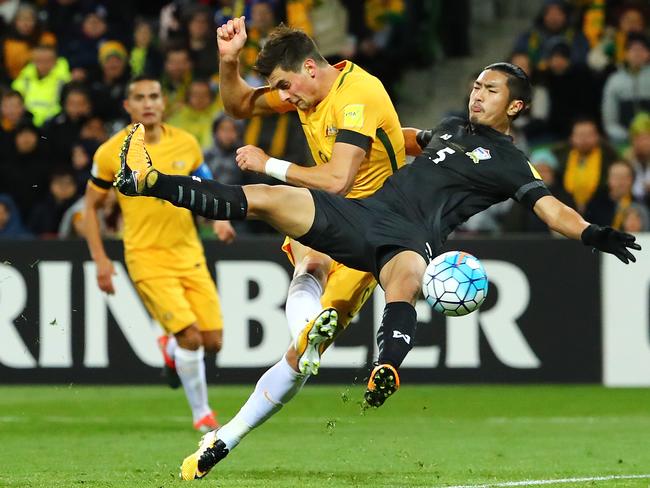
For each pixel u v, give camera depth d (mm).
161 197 20344
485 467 25625
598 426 33875
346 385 40000
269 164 21938
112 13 56469
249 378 39938
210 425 32625
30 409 37156
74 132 48344
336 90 22609
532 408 37656
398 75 55969
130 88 32312
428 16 57750
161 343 34375
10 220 45531
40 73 53094
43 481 22875
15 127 47562
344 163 21922
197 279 32750
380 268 21047
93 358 40031
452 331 40000
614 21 52562
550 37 52344
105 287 33281
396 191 21734
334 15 54625
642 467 25578
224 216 20578
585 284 40031
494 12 62844
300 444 29875
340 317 23656
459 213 21984
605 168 43688
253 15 49438
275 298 39844
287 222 20859
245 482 22578
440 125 22953
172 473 24016
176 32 52469
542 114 49781
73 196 45594
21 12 54500
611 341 40031
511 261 40062
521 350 40031
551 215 21312
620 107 49469
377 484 22500
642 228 43000
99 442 30156
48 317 40000
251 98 24922
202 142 48688
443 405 38281
